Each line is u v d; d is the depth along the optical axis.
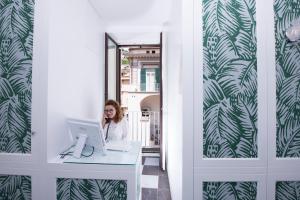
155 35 4.29
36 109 1.89
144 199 2.88
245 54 1.70
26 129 1.91
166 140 3.94
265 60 1.70
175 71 2.50
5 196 1.93
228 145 1.71
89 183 1.92
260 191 1.71
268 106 1.70
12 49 1.91
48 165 1.90
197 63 1.70
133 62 6.57
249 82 1.70
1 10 1.92
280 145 1.72
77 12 2.58
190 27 1.70
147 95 5.98
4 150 1.93
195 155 1.71
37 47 1.89
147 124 5.43
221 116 1.70
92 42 3.20
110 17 3.61
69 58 2.36
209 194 1.72
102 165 1.89
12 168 1.92
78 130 2.10
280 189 1.73
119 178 1.89
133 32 4.10
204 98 1.70
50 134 1.95
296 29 1.66
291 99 1.71
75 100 2.55
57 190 1.93
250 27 1.70
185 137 1.70
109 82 4.19
